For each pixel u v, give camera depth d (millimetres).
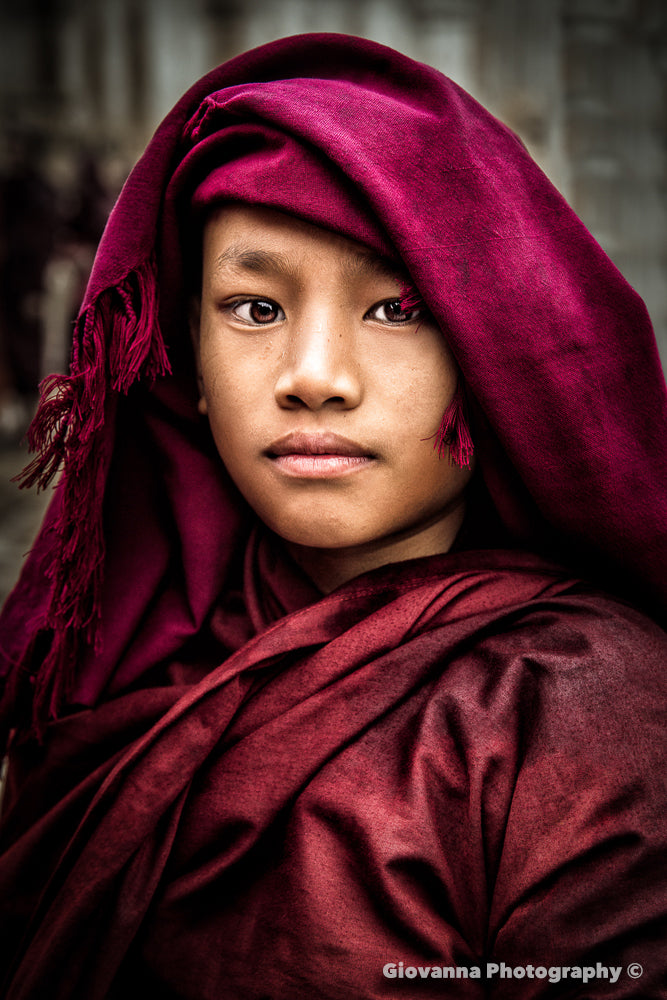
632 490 704
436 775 653
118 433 849
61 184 7469
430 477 709
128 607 833
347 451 682
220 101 722
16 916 775
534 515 745
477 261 665
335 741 667
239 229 695
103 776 763
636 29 3852
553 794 632
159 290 782
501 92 4246
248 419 702
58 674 799
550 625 697
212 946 666
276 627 716
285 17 6641
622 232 3883
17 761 876
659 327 3881
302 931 627
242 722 703
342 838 645
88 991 695
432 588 717
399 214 641
